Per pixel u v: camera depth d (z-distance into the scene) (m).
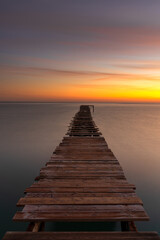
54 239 3.07
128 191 4.88
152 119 45.09
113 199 4.43
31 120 40.22
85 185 5.26
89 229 5.98
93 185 5.26
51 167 6.83
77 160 7.73
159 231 6.11
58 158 7.97
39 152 15.44
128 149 16.61
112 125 32.97
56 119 42.72
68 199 4.41
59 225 6.15
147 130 27.58
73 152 8.91
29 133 24.22
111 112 73.94
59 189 4.98
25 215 3.75
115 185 5.27
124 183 5.43
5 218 6.56
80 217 3.72
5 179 9.91
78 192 4.81
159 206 7.49
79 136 13.29
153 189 8.96
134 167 12.04
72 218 3.69
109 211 3.94
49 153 15.16
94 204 4.20
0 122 36.06
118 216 3.76
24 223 6.32
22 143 18.64
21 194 8.24
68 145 10.34
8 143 18.61
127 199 4.43
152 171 11.34
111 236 3.15
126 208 4.05
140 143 19.03
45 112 70.00
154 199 8.04
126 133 24.91
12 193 8.33
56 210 3.95
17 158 13.80
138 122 38.16
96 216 3.76
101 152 8.92
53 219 3.67
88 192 4.81
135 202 4.27
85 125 18.69
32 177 10.19
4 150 16.05
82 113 32.72
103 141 11.37
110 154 8.57
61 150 9.27
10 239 3.05
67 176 5.96
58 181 5.57
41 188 5.04
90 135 14.34
